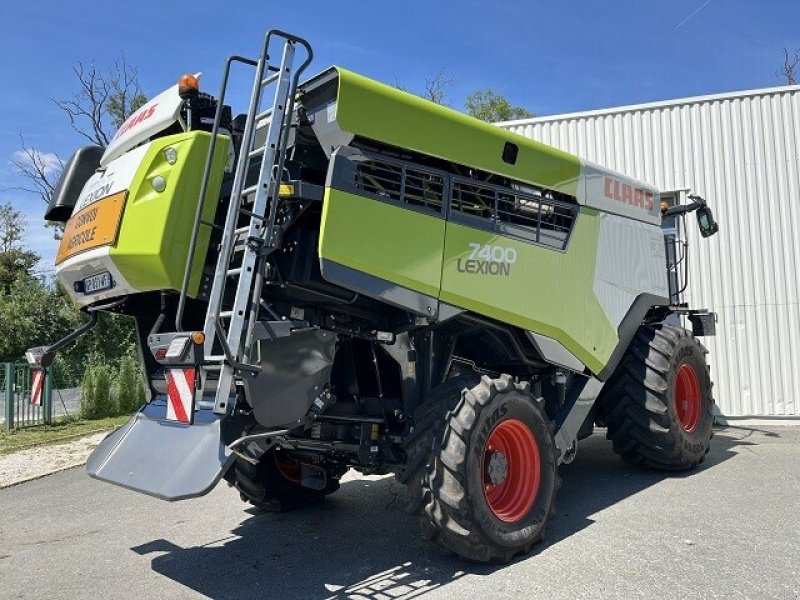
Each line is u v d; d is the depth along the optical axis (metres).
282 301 4.17
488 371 5.09
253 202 4.04
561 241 5.03
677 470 6.14
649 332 6.13
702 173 10.21
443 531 3.85
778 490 5.34
